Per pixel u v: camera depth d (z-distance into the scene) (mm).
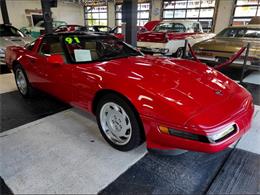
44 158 1824
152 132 1567
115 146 1938
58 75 2359
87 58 2340
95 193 1463
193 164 1765
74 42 2451
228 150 1956
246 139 2131
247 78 4637
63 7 18922
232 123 1509
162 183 1557
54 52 2492
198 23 7340
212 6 13477
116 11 18391
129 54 2668
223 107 1562
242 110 1629
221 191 1488
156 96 1551
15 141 2092
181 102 1509
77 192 1468
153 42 5797
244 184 1548
